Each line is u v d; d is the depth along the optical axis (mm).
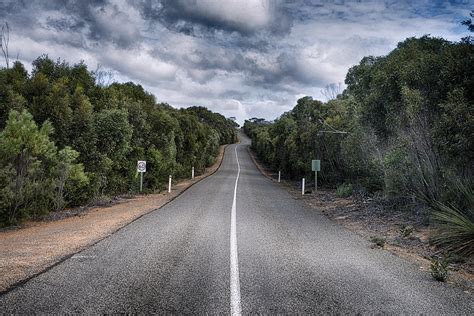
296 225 11555
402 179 13820
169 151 28047
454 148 9961
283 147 44906
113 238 8727
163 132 27922
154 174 24078
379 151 16750
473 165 10453
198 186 26062
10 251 7562
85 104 17328
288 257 7426
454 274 6891
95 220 12008
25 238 9328
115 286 5355
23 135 12648
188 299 4949
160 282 5613
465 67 10719
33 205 13367
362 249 8531
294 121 47844
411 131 12703
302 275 6215
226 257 7242
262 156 71188
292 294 5270
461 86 10648
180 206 15352
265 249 8047
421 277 6438
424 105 12148
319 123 29891
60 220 13016
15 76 16500
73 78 21062
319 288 5570
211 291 5285
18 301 4676
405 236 10219
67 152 14711
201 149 45281
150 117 27062
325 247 8547
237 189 24219
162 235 9250
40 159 14156
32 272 5945
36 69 20250
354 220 13383
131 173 21938
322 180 30641
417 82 12695
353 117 21516
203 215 12875
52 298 4809
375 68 17516
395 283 5988
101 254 7195
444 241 8602
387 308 4875
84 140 17203
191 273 6137
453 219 8633
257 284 5656
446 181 11242
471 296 5520
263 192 23203
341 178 26812
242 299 4992
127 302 4770
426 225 11281
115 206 16328
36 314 4305
